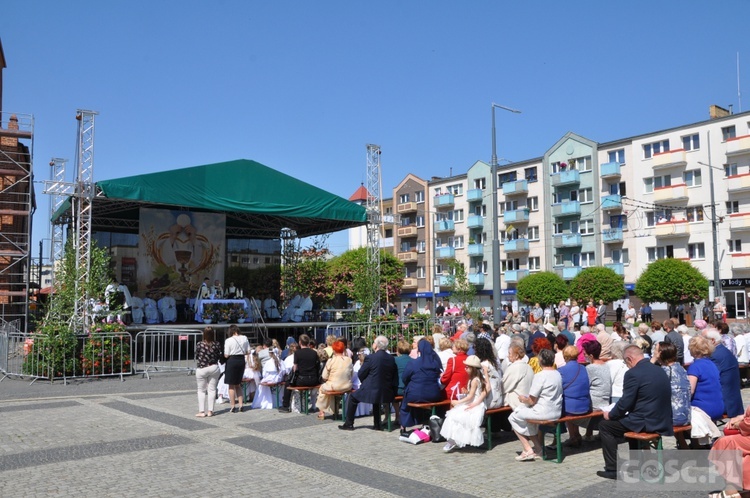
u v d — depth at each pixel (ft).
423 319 77.61
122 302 85.10
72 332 57.11
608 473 24.14
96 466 26.03
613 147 180.24
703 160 162.40
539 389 26.30
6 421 36.42
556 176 189.88
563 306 108.06
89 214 65.87
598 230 181.88
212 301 84.02
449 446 28.48
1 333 60.54
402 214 242.17
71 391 49.80
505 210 206.59
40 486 23.13
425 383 31.07
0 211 92.12
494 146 81.05
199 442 30.71
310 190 81.25
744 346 45.83
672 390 25.70
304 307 97.04
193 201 72.90
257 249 104.22
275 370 40.50
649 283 143.43
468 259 216.13
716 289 131.13
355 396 33.58
